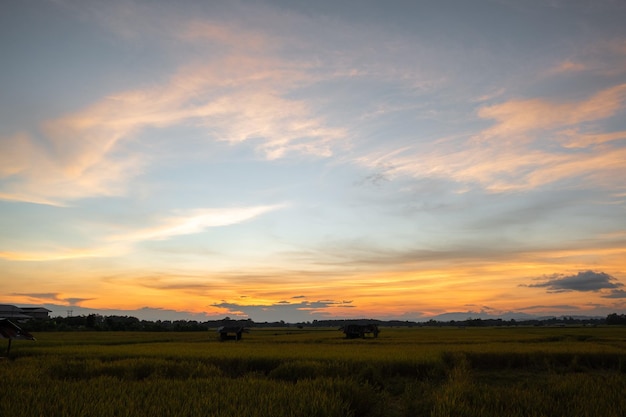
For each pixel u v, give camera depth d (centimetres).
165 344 3641
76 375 1662
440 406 912
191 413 851
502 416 841
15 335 2148
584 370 2216
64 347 3056
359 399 1129
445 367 1984
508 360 2344
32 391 1052
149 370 1686
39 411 838
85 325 8725
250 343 3869
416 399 1195
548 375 2067
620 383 1191
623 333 6231
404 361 2000
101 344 3728
